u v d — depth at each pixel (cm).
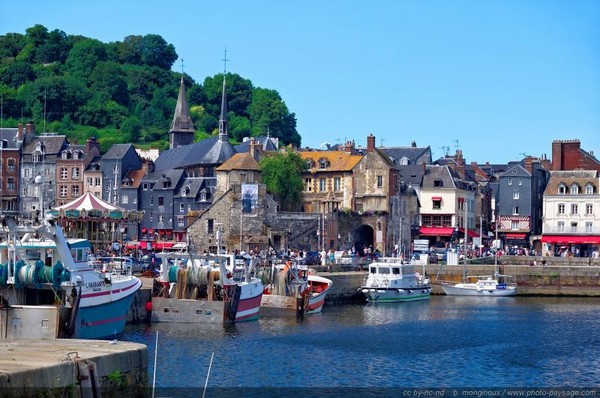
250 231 11369
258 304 7400
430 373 5359
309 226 11825
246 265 7669
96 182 14375
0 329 5262
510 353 6088
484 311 8750
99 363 3741
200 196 13538
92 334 5653
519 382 5169
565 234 13825
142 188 13962
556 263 11956
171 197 13700
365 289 9525
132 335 6275
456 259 11250
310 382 5028
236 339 6316
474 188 15238
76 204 7312
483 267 10906
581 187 13788
